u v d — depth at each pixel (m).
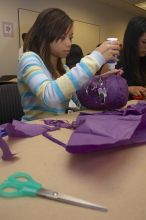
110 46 0.91
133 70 1.66
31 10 4.19
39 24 1.10
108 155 0.54
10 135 0.66
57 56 1.15
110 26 6.03
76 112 0.99
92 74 0.88
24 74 0.98
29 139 0.65
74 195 0.39
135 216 0.34
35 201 0.38
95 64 0.88
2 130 0.69
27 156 0.54
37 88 0.90
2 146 0.55
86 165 0.49
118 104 0.97
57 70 1.18
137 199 0.38
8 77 3.23
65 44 1.11
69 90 0.87
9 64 3.97
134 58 1.64
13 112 1.33
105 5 5.75
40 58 1.07
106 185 0.42
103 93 0.96
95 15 5.51
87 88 0.98
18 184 0.41
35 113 1.04
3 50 3.87
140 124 0.60
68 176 0.45
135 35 1.61
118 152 0.56
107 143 0.47
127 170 0.47
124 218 0.34
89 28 5.39
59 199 0.37
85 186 0.42
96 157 0.53
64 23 1.07
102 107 0.99
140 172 0.47
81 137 0.51
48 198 0.38
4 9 3.81
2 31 3.82
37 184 0.41
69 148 0.51
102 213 0.35
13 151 0.57
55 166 0.49
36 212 0.35
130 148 0.58
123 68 1.64
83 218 0.34
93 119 0.61
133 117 0.63
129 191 0.40
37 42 1.11
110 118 0.63
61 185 0.42
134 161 0.51
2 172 0.47
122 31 6.48
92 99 0.98
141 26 1.60
